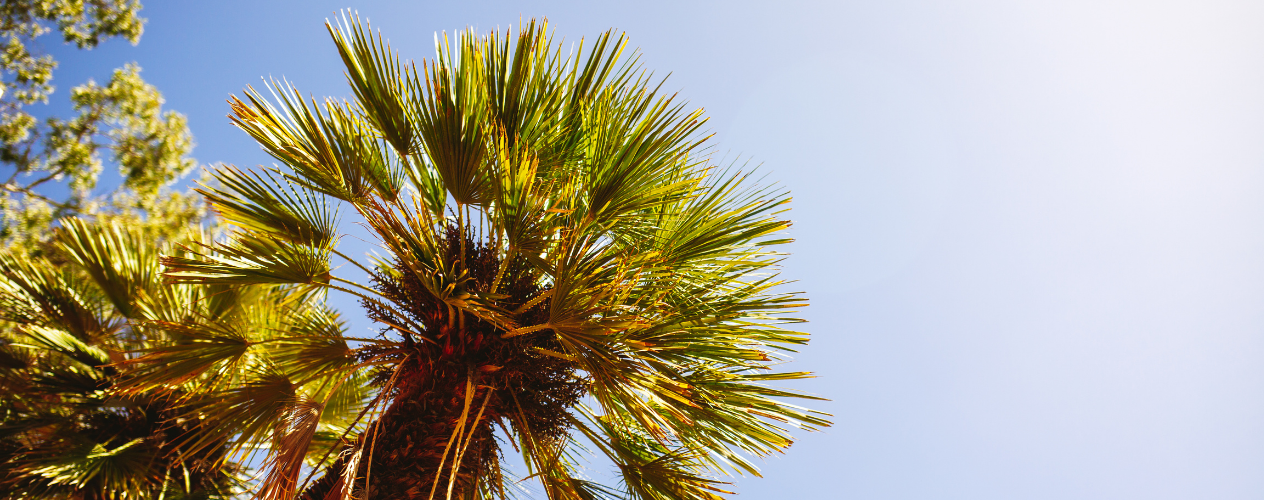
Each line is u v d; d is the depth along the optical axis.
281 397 3.67
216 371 3.90
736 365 3.78
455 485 3.46
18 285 4.86
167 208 9.08
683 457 3.79
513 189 3.25
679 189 3.61
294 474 3.00
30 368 4.81
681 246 3.70
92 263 4.81
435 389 3.44
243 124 3.38
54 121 8.59
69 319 5.00
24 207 7.98
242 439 3.49
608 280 3.42
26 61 8.51
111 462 4.28
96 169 8.77
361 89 3.49
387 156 3.98
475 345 3.51
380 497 3.14
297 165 3.55
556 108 3.69
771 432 3.63
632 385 3.14
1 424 4.48
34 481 4.28
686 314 3.72
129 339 5.06
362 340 3.74
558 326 3.15
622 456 3.92
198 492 4.70
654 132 3.43
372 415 3.41
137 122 9.13
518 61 3.58
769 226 3.59
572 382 3.80
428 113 3.33
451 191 3.50
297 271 3.62
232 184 3.55
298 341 3.99
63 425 4.72
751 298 3.85
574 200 3.54
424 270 3.54
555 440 3.97
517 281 3.81
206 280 3.44
